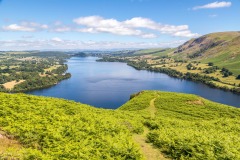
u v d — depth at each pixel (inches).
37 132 808.9
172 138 882.1
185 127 1263.5
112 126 1013.8
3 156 596.1
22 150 645.3
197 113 1998.0
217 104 2308.1
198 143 818.2
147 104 2337.6
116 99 6456.7
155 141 906.1
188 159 742.5
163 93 2812.5
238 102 6368.1
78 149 724.0
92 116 1185.4
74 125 932.6
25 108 1115.3
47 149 705.6
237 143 896.9
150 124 1279.5
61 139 785.6
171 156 781.9
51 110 1172.5
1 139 732.7
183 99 2426.2
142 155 741.3
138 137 1012.5
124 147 765.3
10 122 870.4
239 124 1380.4
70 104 1457.9
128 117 1435.8
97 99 6466.5
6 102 1171.9
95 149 737.0
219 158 732.0
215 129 1223.5
